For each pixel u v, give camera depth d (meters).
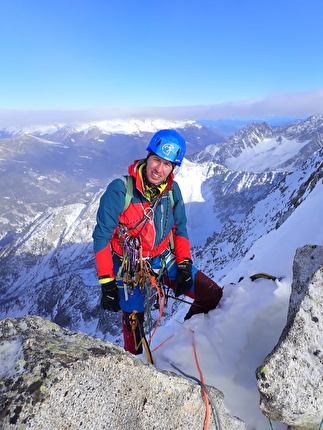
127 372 1.93
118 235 3.62
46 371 1.64
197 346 3.45
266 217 43.69
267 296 3.60
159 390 2.10
